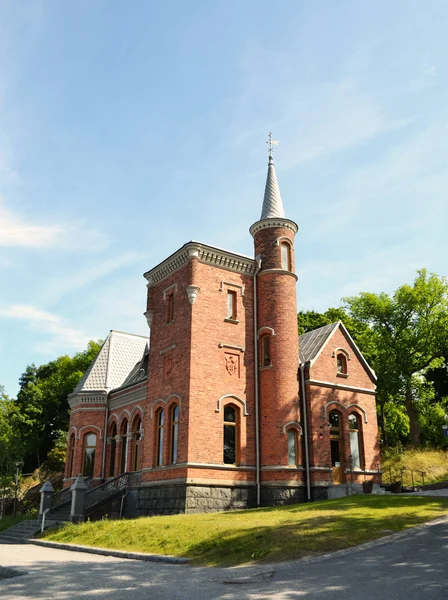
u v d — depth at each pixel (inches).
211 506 887.7
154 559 533.6
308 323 2018.9
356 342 1825.8
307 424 1016.9
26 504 1592.0
